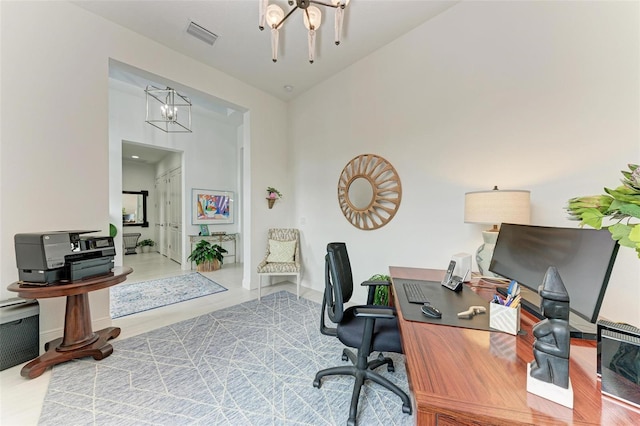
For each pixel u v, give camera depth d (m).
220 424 1.31
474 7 2.13
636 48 1.47
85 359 1.87
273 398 1.50
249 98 3.62
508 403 0.61
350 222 3.18
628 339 0.62
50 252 1.69
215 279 4.20
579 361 0.79
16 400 1.45
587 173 1.63
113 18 2.33
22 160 1.96
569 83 1.69
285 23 2.41
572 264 1.00
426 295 1.42
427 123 2.46
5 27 1.88
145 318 2.62
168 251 6.10
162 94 4.32
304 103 3.82
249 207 3.68
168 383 1.62
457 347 0.87
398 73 2.67
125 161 6.83
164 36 2.59
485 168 2.09
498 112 2.01
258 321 2.56
